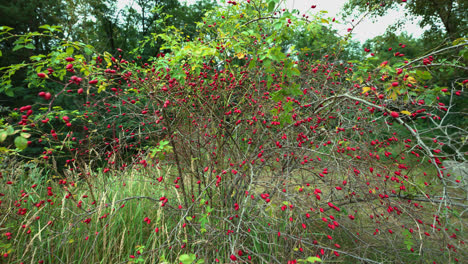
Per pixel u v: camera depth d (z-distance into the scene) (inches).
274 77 120.2
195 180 119.3
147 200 124.5
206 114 106.2
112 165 121.3
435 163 66.2
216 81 110.8
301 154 88.4
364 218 113.5
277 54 69.4
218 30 115.8
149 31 502.3
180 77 94.8
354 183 81.4
